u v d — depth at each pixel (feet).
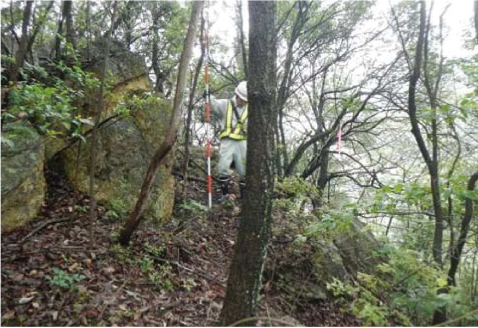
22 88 10.69
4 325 9.85
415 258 13.05
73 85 17.58
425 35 13.88
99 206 16.63
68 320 10.52
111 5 21.74
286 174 25.36
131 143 18.38
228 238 18.85
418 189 13.78
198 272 15.12
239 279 9.65
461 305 11.15
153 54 25.54
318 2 24.22
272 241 17.65
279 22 24.44
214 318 12.51
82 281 12.08
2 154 13.85
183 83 13.65
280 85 24.61
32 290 11.12
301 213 18.67
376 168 29.50
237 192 23.41
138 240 15.55
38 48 19.47
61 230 14.43
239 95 21.02
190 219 18.76
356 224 20.77
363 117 28.48
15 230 13.61
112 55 19.84
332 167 32.78
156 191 18.38
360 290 13.98
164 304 12.59
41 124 12.33
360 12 24.34
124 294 12.30
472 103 12.96
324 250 17.61
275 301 14.93
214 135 28.58
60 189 16.39
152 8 24.44
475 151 21.75
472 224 18.03
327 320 15.28
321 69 26.61
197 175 24.32
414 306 11.67
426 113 13.46
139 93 19.69
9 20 16.03
